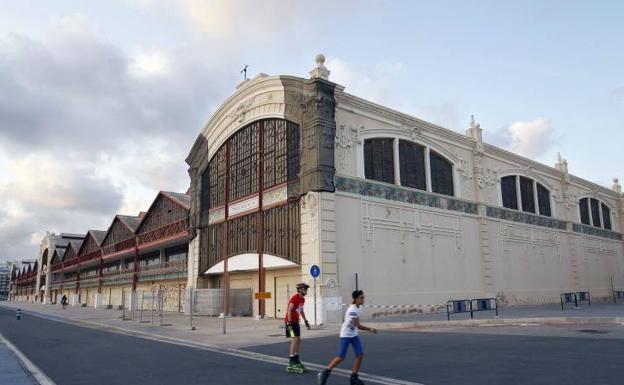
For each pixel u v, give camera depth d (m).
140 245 46.38
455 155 32.22
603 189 49.59
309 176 24.03
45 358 13.59
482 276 31.67
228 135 31.97
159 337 19.02
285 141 26.70
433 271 28.30
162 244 42.81
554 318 18.80
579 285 41.59
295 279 25.50
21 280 117.75
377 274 25.17
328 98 24.77
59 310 50.34
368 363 10.87
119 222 53.94
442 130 31.28
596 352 10.88
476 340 14.05
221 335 18.67
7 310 54.34
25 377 10.09
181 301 39.44
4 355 13.81
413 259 27.31
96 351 15.02
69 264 73.62
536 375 8.60
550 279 38.28
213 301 30.67
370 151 27.03
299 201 24.88
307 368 10.68
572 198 44.22
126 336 20.22
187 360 12.38
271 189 27.25
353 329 8.39
